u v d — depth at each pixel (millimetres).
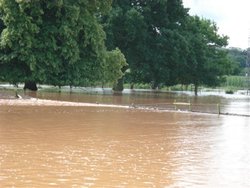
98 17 63344
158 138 18844
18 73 47125
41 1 45531
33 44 44844
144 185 10914
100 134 19266
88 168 12500
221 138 19562
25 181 10898
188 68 73750
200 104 44375
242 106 44594
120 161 13633
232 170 12844
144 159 14094
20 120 23219
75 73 47156
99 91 63750
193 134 20641
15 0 43594
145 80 77312
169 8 70188
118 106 36188
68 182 10945
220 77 85812
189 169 12812
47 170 12070
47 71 46062
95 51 48188
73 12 45594
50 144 16188
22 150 14820
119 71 51312
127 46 67250
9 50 45906
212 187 10953
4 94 40500
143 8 66375
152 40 67500
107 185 10812
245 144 17906
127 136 19047
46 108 30953
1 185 10492
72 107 32938
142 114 30250
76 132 19547
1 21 47656
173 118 28484
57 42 46750
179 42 67250
